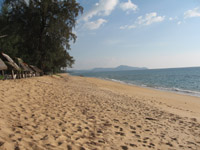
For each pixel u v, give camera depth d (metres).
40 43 23.00
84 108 6.23
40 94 7.49
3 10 23.20
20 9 21.12
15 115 4.10
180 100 13.37
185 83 31.47
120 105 7.88
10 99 5.52
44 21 22.09
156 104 10.28
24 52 23.55
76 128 4.00
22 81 10.35
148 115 6.60
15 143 2.52
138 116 6.20
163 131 4.78
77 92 10.20
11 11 21.39
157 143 3.82
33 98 6.45
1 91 6.27
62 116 4.78
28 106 5.20
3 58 12.09
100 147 3.14
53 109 5.39
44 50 23.69
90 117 5.16
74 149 2.82
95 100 8.23
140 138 4.01
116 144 3.43
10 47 21.31
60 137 3.24
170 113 7.57
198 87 24.91
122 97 11.33
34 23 21.12
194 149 3.69
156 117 6.41
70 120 4.53
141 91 18.55
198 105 11.54
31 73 18.38
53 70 35.41
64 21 21.75
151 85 28.00
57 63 31.78
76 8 21.91
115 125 4.72
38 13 21.22
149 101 11.26
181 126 5.53
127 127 4.70
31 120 3.98
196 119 6.80
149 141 3.88
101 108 6.64
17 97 6.03
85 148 2.93
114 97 10.63
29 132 3.17
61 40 23.34
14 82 9.20
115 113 6.14
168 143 3.89
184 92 19.05
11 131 2.99
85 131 3.91
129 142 3.65
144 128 4.82
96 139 3.52
